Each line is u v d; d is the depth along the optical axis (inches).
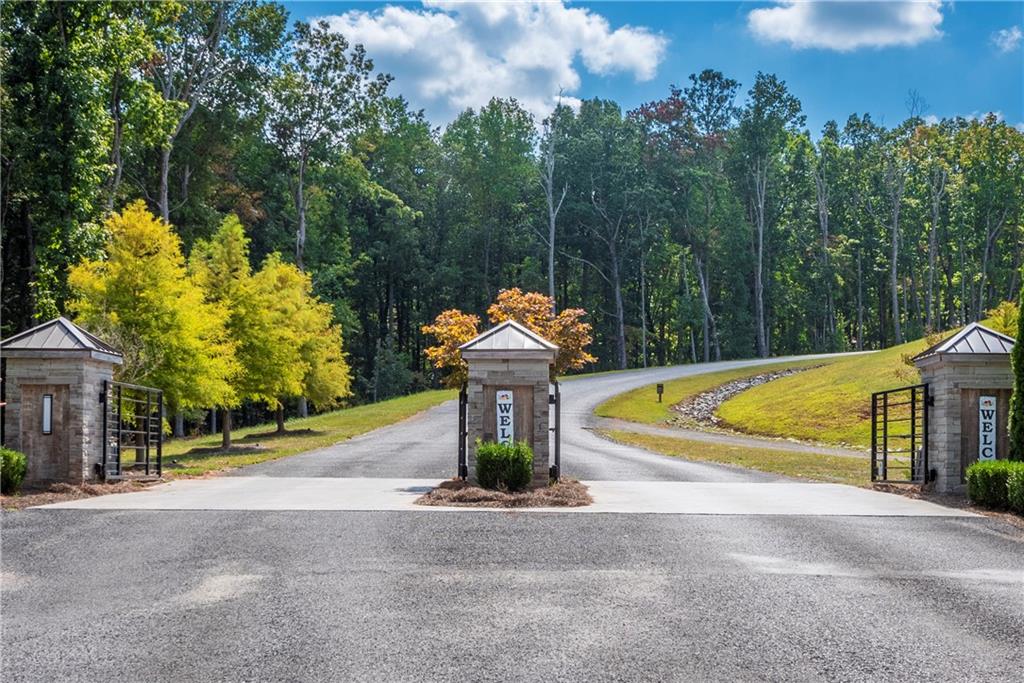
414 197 3243.1
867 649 290.2
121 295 1000.2
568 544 440.5
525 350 636.1
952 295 3666.3
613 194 3366.1
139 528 475.5
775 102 3521.2
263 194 2554.1
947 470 637.3
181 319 1003.3
